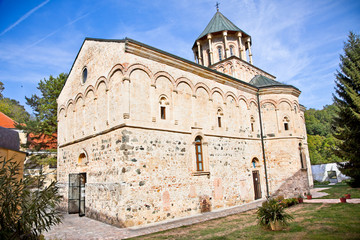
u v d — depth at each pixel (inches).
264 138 920.9
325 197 820.6
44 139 1245.1
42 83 1298.0
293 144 898.1
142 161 542.6
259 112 941.8
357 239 343.6
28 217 292.7
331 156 1920.5
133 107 555.2
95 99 662.5
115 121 565.9
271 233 402.9
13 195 292.7
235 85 854.5
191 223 516.7
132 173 519.8
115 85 585.3
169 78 647.8
